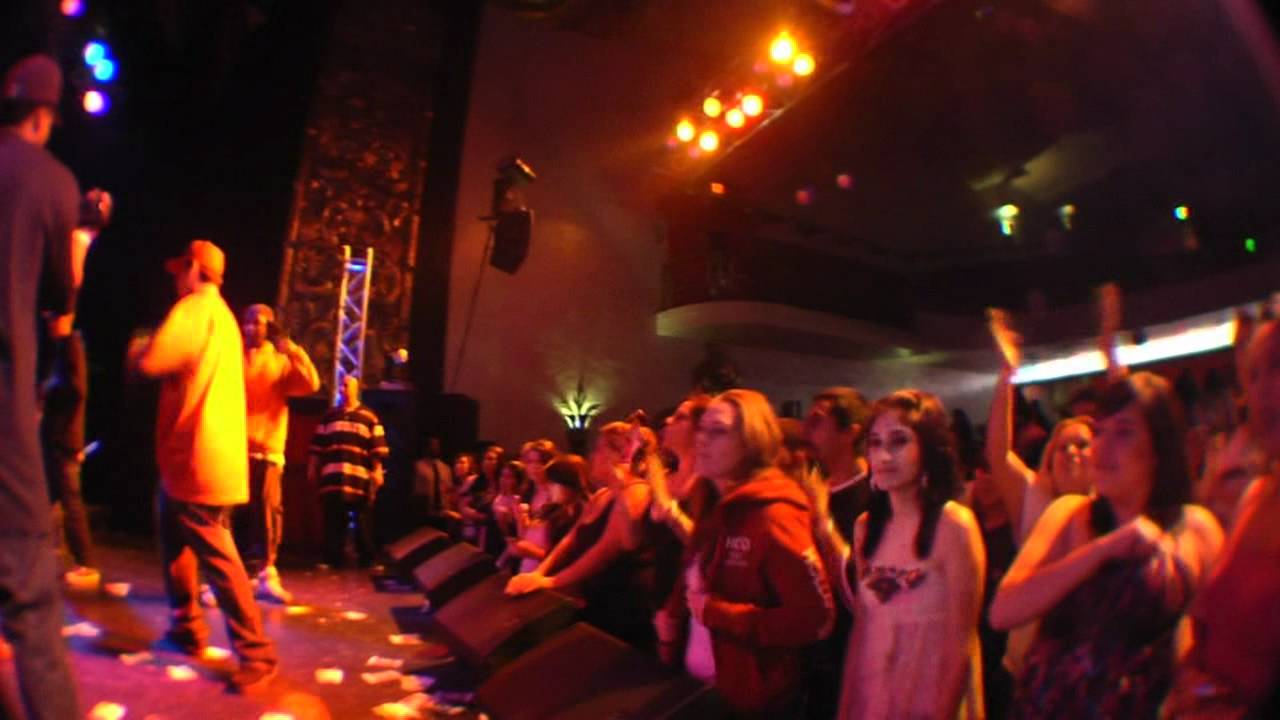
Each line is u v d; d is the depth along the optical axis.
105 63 9.65
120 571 6.60
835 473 3.20
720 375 13.22
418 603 6.64
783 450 2.89
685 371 16.03
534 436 14.28
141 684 3.53
